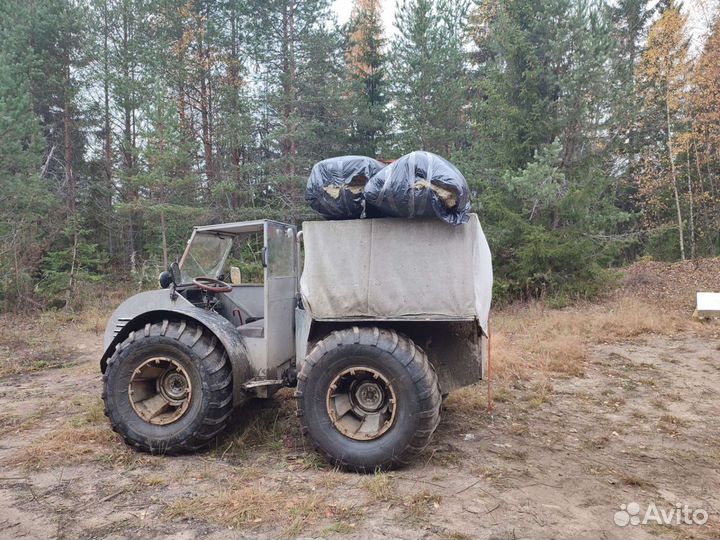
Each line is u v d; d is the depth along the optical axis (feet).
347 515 9.45
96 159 60.85
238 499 9.98
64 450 12.62
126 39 56.54
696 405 16.98
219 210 51.67
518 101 38.52
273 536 8.75
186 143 49.32
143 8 52.29
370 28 57.98
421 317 11.66
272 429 14.03
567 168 37.91
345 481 11.00
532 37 38.04
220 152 55.11
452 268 11.53
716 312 30.71
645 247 62.28
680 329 29.22
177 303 13.80
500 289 37.24
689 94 52.65
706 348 24.84
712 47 50.93
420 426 11.14
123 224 59.77
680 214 56.03
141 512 9.60
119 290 49.26
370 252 11.89
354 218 12.53
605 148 38.17
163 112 46.42
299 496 10.21
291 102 50.98
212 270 15.87
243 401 12.92
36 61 49.39
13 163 42.37
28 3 52.65
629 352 24.66
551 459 12.48
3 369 23.09
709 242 58.90
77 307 41.73
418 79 47.09
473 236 11.53
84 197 58.49
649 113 52.34
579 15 34.65
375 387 11.91
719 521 9.46
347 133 57.41
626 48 59.67
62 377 21.84
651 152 56.95
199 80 53.21
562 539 8.71
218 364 12.42
